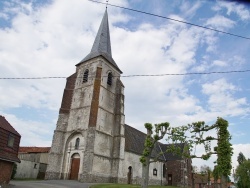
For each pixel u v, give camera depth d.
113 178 36.81
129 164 40.53
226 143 24.28
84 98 40.00
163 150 56.03
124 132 41.97
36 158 44.59
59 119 39.84
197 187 62.59
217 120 24.94
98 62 41.53
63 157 37.78
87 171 33.25
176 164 50.69
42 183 27.67
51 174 35.88
